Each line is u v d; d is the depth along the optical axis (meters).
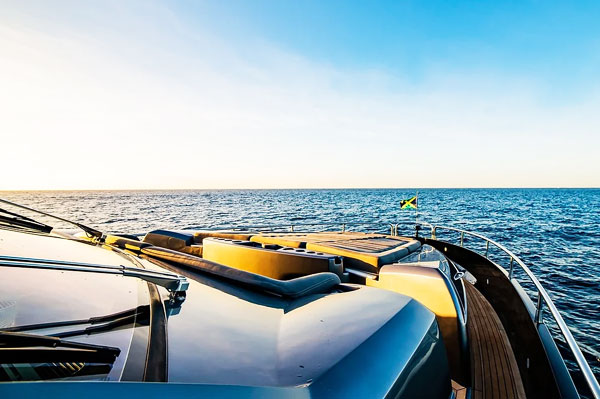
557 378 2.84
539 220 45.59
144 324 1.42
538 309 3.82
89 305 1.41
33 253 1.74
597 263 18.42
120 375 1.07
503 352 3.87
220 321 1.63
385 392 1.22
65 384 0.80
